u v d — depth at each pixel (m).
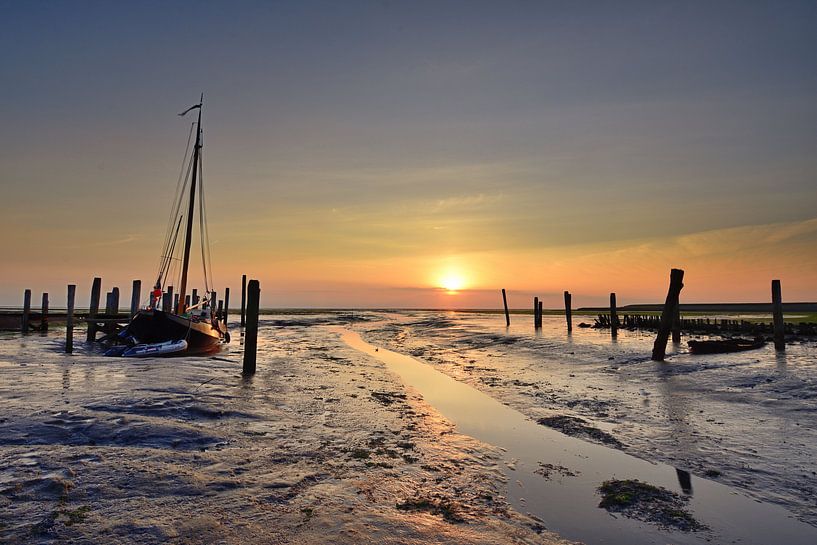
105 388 11.61
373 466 7.39
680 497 6.49
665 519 5.84
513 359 21.31
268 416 10.03
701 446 8.53
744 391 12.22
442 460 7.91
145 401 10.32
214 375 14.82
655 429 9.66
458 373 17.62
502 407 12.02
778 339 18.55
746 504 6.26
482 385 15.11
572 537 5.35
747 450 8.23
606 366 17.89
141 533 4.75
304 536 4.92
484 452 8.45
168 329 22.56
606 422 10.37
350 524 5.25
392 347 28.38
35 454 6.75
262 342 30.72
